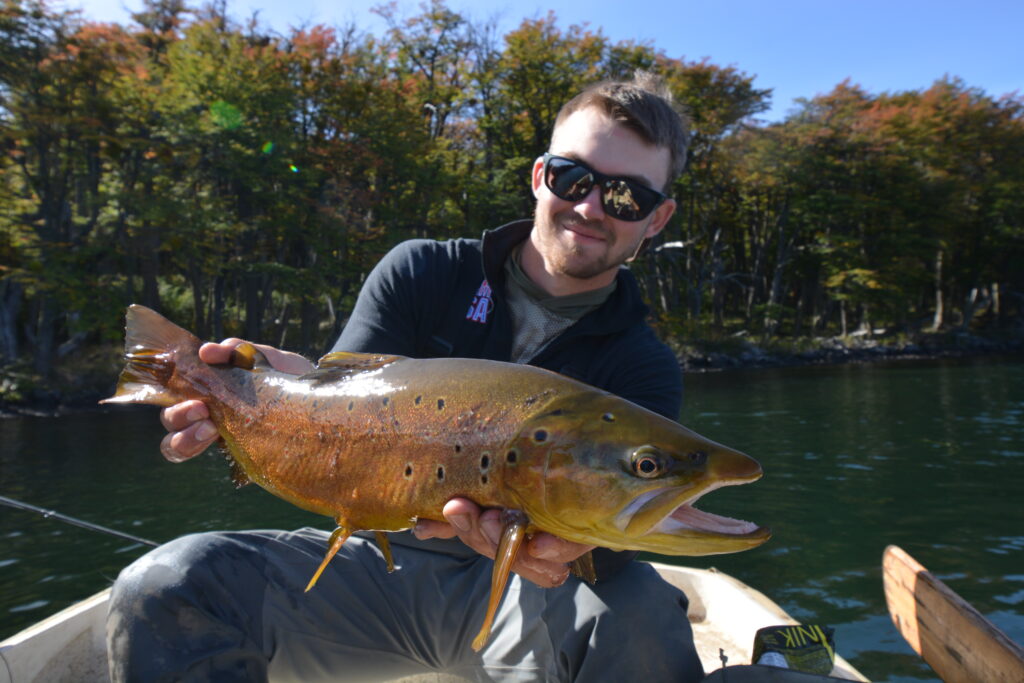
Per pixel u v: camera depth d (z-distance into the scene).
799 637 2.96
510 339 2.90
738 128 46.44
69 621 3.26
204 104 28.39
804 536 8.40
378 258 31.08
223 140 27.69
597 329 2.86
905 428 16.67
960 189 51.84
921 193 51.38
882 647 5.47
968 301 56.59
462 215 34.53
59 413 22.41
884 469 12.14
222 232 28.86
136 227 26.69
